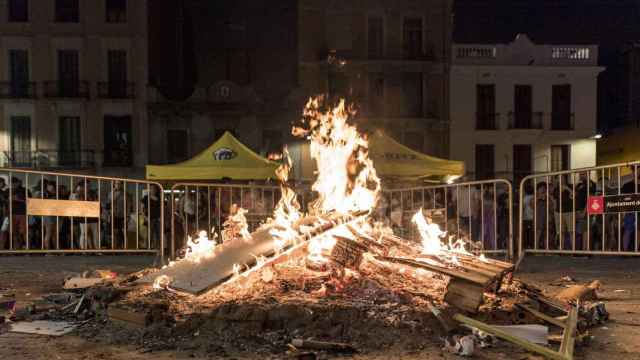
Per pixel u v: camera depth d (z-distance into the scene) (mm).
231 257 5336
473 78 31719
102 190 22250
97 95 30219
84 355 3963
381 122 31078
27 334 4547
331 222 5918
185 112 30594
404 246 6156
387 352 3967
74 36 30250
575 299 5832
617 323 5141
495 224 10383
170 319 4441
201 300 4762
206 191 12492
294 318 4289
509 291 5547
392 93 31625
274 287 4934
